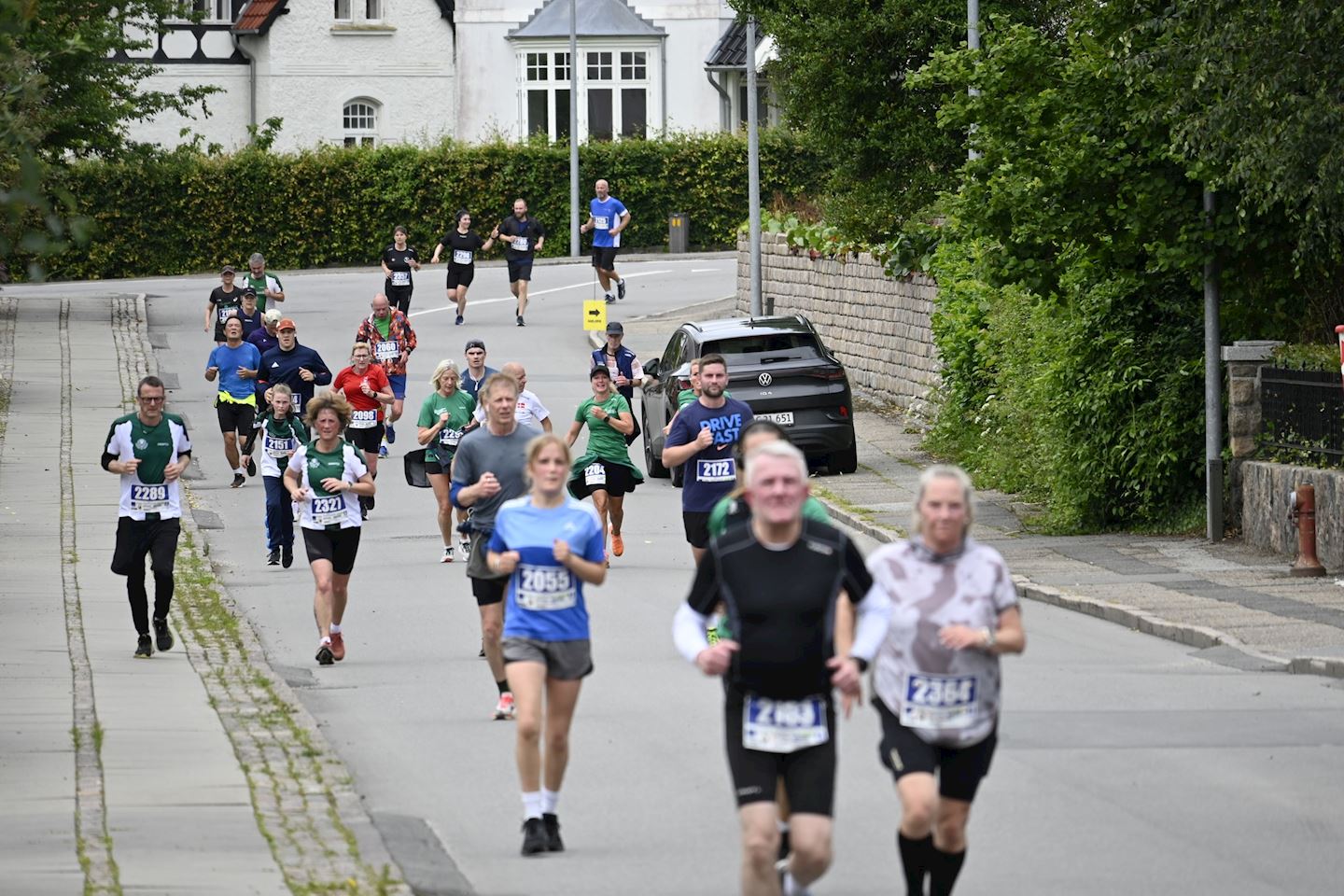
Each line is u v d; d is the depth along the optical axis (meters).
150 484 42.09
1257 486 55.62
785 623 21.08
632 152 167.88
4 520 63.25
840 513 63.69
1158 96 55.44
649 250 169.75
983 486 71.94
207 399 92.50
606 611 47.62
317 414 42.06
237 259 163.75
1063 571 52.47
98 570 54.72
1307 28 49.97
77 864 24.33
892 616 21.92
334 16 181.12
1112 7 56.25
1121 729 33.78
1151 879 24.66
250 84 181.38
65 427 83.06
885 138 94.44
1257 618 44.44
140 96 129.62
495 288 138.00
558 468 27.44
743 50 177.50
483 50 181.25
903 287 90.31
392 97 182.62
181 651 42.72
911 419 85.75
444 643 44.44
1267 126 50.56
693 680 39.12
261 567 56.81
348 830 26.94
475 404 56.81
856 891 24.38
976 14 73.44
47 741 32.59
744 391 72.19
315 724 34.66
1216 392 56.97
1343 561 51.06
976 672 21.95
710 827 27.75
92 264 160.25
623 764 31.75
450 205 166.50
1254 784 29.70
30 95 23.84
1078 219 57.41
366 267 164.25
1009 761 31.38
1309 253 54.94
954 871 22.47
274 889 23.36
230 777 29.95
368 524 64.88
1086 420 60.19
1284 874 24.86
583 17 179.75
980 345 73.31
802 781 21.05
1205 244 55.81
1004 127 58.53
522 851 26.31
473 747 33.31
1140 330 60.19
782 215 117.62
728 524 25.66
